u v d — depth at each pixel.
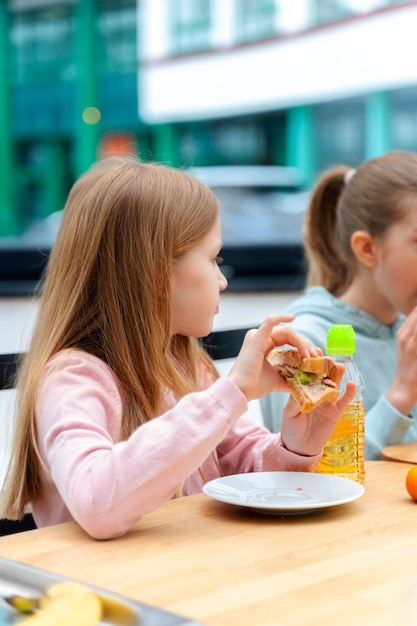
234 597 0.88
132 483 1.09
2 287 3.40
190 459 1.12
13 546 1.06
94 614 0.81
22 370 1.41
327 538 1.08
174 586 0.92
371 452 1.68
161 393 1.42
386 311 2.08
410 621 0.81
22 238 3.63
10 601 0.87
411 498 1.27
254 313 3.53
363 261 2.03
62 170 3.72
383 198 1.98
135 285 1.41
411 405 1.72
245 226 3.87
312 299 2.11
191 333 1.49
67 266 1.43
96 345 1.40
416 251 1.94
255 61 3.85
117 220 1.42
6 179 3.66
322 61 3.89
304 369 1.27
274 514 1.18
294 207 3.93
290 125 3.92
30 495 1.37
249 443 1.56
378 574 0.94
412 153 2.09
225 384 1.18
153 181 1.46
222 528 1.12
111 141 3.78
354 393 1.37
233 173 3.89
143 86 3.78
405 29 3.84
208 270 1.47
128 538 1.09
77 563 0.99
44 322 1.42
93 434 1.20
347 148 3.94
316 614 0.83
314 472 1.42
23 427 1.34
